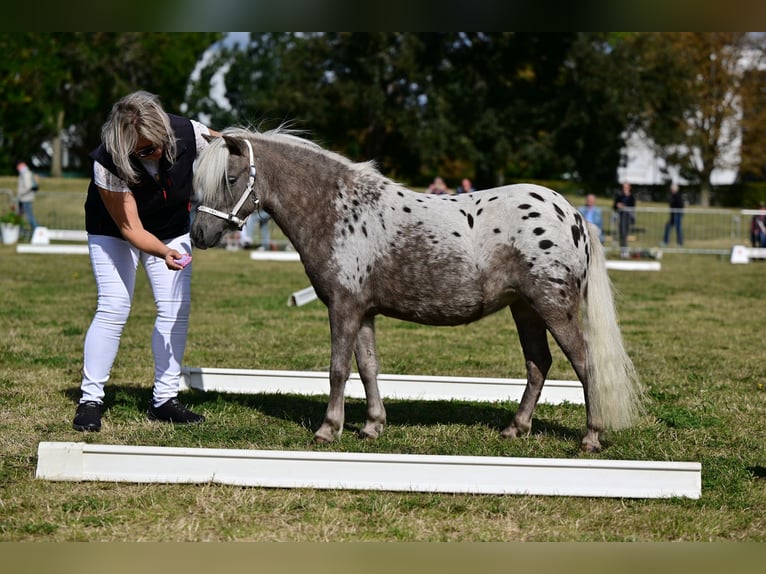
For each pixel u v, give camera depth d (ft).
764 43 168.55
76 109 189.98
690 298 59.57
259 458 18.97
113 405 25.76
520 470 18.81
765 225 95.86
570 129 163.22
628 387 20.97
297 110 162.81
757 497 18.92
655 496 18.74
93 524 16.79
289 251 92.38
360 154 176.76
